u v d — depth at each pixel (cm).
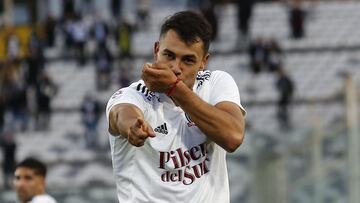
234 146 1271
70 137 7162
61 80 7988
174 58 1270
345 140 4419
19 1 9569
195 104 1247
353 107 4612
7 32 9262
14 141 6288
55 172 6562
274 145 4428
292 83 6981
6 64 8169
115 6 8950
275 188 4338
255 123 6825
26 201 2500
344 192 4378
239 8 8075
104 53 7900
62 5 9131
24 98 7475
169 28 1272
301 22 8100
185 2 9075
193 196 1316
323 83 7500
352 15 8394
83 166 6606
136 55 8250
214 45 8000
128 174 1322
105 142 7031
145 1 9081
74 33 8231
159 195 1310
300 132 4488
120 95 1317
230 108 1308
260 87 7356
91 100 7056
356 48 7931
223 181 1340
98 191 5159
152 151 1307
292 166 4372
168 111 1316
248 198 4503
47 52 8369
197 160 1320
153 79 1237
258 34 8362
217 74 1355
